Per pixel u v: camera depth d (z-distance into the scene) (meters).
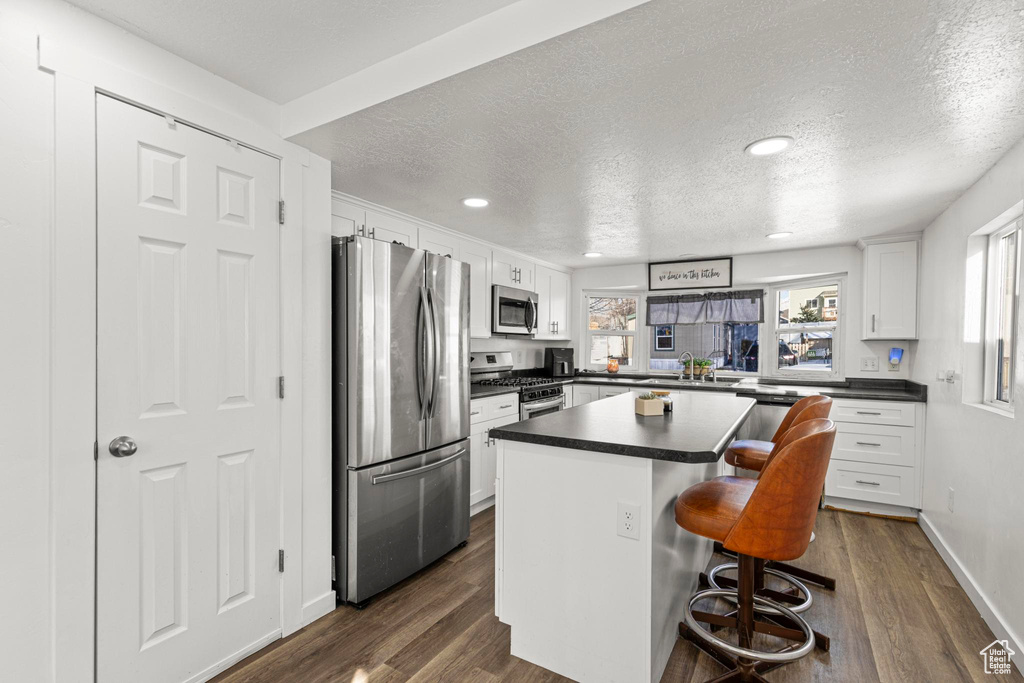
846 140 2.03
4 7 1.28
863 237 3.85
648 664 1.59
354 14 1.47
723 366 5.12
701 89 1.64
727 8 1.23
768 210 3.11
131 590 1.55
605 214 3.24
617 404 2.81
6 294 1.29
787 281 4.75
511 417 3.91
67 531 1.40
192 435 1.71
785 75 1.55
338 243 2.30
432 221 3.43
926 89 1.62
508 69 1.52
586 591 1.71
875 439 3.54
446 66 1.57
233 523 1.84
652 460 1.60
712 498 1.70
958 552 2.57
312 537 2.15
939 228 3.15
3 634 1.29
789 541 1.47
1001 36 1.32
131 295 1.54
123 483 1.53
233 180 1.84
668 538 1.84
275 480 1.99
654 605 1.64
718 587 2.28
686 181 2.57
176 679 1.66
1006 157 2.12
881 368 4.08
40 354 1.35
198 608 1.73
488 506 3.70
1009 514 1.94
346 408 2.27
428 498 2.63
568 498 1.75
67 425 1.40
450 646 1.95
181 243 1.67
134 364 1.55
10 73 1.29
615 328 5.66
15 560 1.31
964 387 2.54
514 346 5.10
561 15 1.35
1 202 1.28
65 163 1.39
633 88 1.64
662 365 5.44
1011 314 2.30
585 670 1.72
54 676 1.38
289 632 2.03
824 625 2.09
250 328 1.90
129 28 1.53
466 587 2.46
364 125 1.92
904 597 2.33
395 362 2.42
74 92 1.41
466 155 2.23
